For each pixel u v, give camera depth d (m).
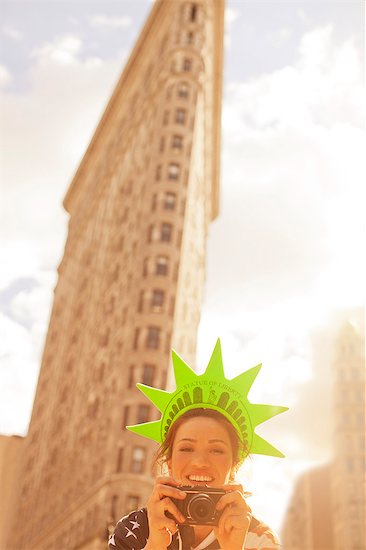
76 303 101.31
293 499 121.62
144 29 101.81
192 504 2.44
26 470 103.81
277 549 2.67
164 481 2.54
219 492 2.50
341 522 107.94
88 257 102.25
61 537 69.06
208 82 91.94
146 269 67.94
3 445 121.75
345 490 107.31
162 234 70.12
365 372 111.19
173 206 72.38
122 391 61.09
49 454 89.06
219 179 107.62
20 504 101.50
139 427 2.87
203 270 90.88
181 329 69.69
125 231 80.62
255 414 2.77
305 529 114.75
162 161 75.62
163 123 79.38
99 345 75.31
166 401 2.83
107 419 63.44
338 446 108.62
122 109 106.62
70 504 69.50
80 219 120.94
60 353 102.81
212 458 2.62
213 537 2.53
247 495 2.69
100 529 54.72
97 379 71.81
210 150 98.75
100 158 116.38
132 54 104.62
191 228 77.06
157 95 86.00
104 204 101.62
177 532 2.53
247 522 2.45
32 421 109.81
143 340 63.47
